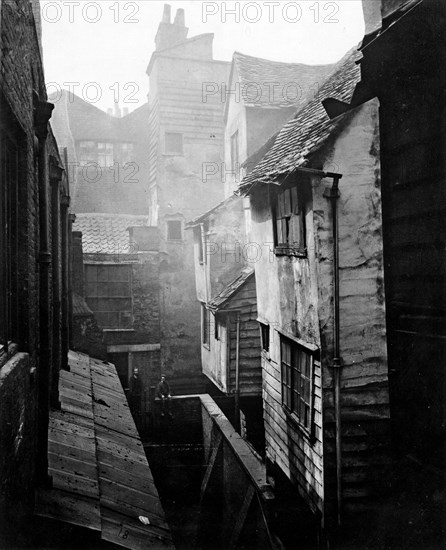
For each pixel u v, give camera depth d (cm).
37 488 479
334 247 677
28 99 478
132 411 1645
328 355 682
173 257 1889
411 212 447
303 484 775
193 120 1925
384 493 673
